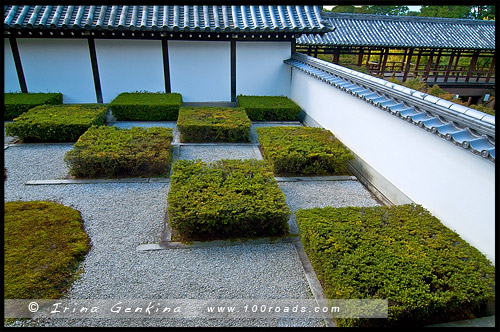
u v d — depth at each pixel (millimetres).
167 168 5719
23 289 3043
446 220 3791
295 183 5477
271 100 9711
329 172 5875
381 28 16062
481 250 3289
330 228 3469
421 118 4027
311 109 8664
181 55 9703
